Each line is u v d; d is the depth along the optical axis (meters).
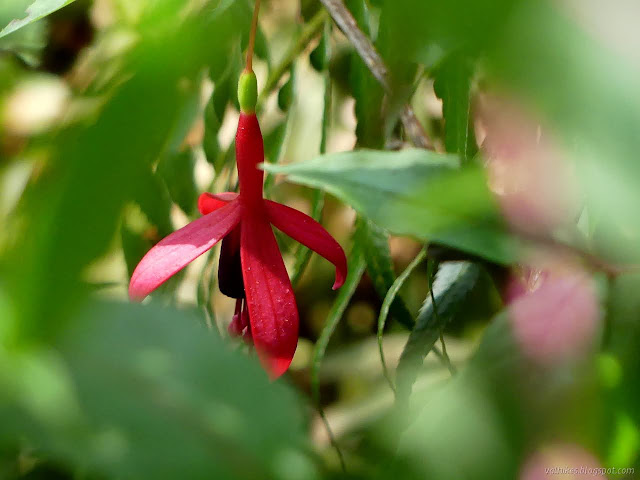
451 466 0.05
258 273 0.12
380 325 0.12
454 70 0.12
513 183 0.06
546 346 0.06
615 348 0.06
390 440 0.06
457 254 0.08
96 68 0.09
